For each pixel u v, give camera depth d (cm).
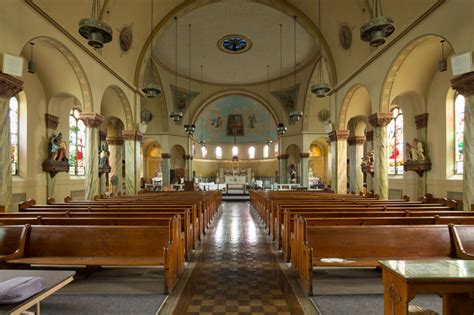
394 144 1653
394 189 1620
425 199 971
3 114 798
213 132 3572
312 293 513
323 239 544
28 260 532
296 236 627
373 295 515
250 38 2069
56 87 1348
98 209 790
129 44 1517
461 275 277
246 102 3419
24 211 825
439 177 1292
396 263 313
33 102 1291
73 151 1620
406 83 1288
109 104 1641
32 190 1279
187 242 734
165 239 555
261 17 1808
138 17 1478
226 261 730
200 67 2597
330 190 1905
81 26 788
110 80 1393
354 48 1424
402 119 1575
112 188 2069
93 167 1256
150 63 2384
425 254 543
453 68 779
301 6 1570
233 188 3020
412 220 617
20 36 843
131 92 1642
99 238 561
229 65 2552
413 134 1466
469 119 785
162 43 2133
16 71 795
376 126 1242
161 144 2786
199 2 1602
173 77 2694
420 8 963
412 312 310
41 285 274
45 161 1343
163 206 874
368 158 1853
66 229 564
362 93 1529
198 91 2914
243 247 873
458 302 326
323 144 3150
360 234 547
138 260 537
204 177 3538
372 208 777
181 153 3139
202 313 453
